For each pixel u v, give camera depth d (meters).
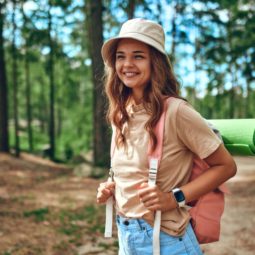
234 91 25.47
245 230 6.79
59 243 6.03
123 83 2.20
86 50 21.61
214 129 2.05
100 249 5.87
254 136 2.01
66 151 22.08
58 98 30.78
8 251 5.52
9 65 22.58
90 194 10.08
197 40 20.25
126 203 2.06
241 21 20.34
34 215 7.51
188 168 2.03
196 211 2.02
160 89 2.00
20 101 35.12
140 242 2.04
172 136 1.95
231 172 1.97
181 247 1.98
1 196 9.23
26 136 31.12
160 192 1.90
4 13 17.17
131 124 2.05
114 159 2.13
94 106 14.38
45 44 17.97
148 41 1.98
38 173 13.80
